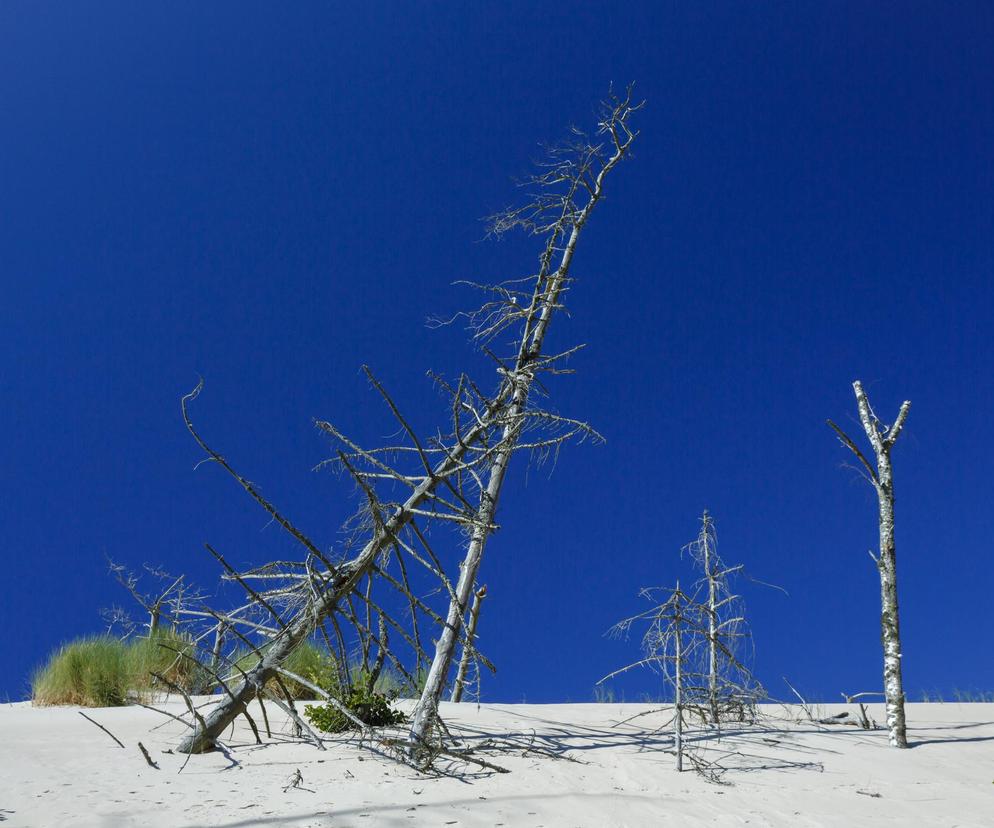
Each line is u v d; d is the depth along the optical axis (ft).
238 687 26.73
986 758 30.68
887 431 37.09
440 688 29.48
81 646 44.01
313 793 20.74
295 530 25.86
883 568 35.14
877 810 22.36
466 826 18.20
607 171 41.11
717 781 24.98
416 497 29.27
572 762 27.20
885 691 33.86
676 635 27.32
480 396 32.12
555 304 38.04
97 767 23.54
